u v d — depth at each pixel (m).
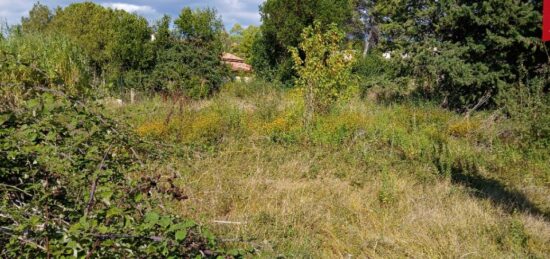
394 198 5.20
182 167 3.96
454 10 12.02
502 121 9.37
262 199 4.95
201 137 7.24
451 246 4.02
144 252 2.03
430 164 6.80
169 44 16.38
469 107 12.13
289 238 4.01
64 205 2.29
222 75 16.45
